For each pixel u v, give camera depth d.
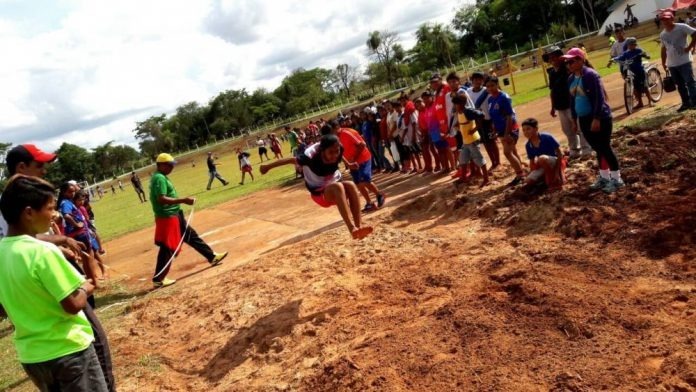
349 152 9.58
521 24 88.12
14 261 3.15
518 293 4.83
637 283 4.64
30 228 3.28
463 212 7.94
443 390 3.79
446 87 10.06
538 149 7.46
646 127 8.60
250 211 14.84
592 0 76.81
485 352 4.10
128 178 81.69
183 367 5.70
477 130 9.19
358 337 4.98
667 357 3.57
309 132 20.73
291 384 4.54
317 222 10.67
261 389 4.67
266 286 7.10
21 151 4.34
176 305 7.69
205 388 5.12
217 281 8.21
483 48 89.50
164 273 9.07
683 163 6.64
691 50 9.06
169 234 8.96
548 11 84.50
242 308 6.63
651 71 11.99
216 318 6.65
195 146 109.88
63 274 3.18
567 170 7.80
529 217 6.75
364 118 15.18
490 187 8.51
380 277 6.35
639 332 3.93
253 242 10.66
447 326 4.60
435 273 5.89
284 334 5.58
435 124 10.93
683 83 9.20
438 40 88.44
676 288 4.39
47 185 3.31
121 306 8.35
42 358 3.20
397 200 9.96
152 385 5.39
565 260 5.32
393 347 4.50
